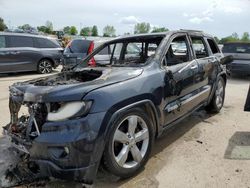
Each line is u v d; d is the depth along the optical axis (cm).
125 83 332
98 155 296
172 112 409
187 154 410
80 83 320
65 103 293
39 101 301
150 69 379
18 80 1055
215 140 462
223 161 387
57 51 1276
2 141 449
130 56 487
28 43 1191
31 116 310
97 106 296
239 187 324
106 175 352
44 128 292
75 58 1062
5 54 1116
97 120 293
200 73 488
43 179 340
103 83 318
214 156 402
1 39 1118
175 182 336
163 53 410
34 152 296
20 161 358
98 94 301
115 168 321
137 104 336
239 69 1092
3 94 796
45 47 1243
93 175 298
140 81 349
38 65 1221
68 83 337
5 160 380
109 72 364
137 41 472
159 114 377
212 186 327
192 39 516
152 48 462
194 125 535
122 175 333
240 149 425
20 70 1168
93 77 385
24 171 345
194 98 473
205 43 554
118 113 312
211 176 348
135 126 343
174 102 414
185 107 447
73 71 428
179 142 454
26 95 316
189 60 473
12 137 333
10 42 1139
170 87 397
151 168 369
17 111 361
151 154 410
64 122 287
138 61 464
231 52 1136
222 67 595
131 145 339
